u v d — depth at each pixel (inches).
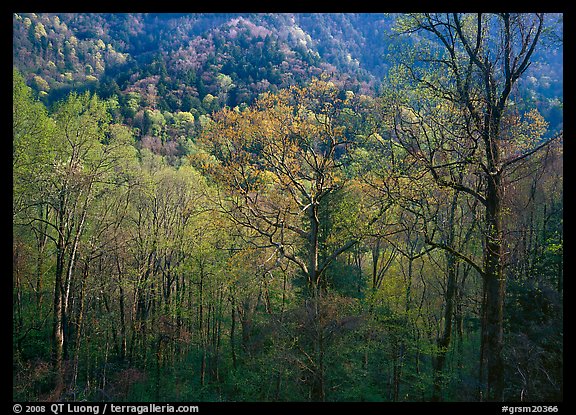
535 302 803.4
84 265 1016.9
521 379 680.4
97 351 1160.2
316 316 786.2
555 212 935.7
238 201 937.5
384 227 885.2
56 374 878.4
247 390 1001.5
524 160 673.0
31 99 1091.9
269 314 986.1
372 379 999.0
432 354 868.6
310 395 858.1
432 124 708.0
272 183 935.0
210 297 1203.2
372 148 829.8
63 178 920.3
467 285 1175.0
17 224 928.9
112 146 1032.8
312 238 909.8
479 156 590.2
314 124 924.0
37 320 1127.0
